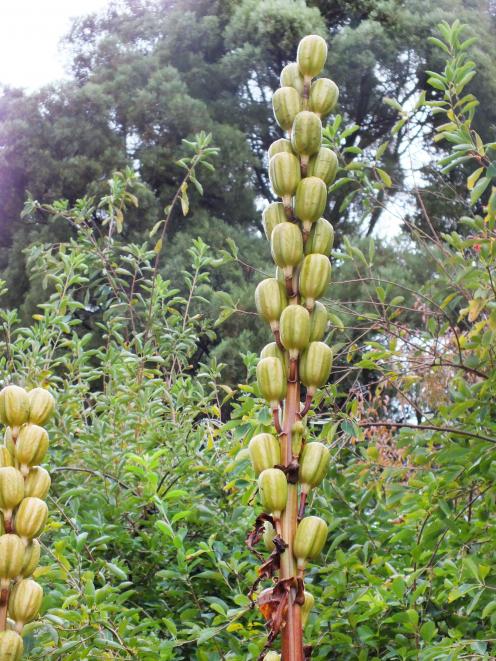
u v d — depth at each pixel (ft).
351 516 11.23
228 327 39.11
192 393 14.28
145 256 17.10
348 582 10.12
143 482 11.76
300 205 5.78
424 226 40.78
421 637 9.86
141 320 19.36
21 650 4.94
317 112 6.05
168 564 11.39
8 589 4.99
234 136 49.70
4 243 50.85
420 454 10.62
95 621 8.59
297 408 5.53
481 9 56.18
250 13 52.60
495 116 46.16
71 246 17.35
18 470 5.23
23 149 49.57
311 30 51.70
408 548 11.25
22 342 14.17
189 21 55.21
